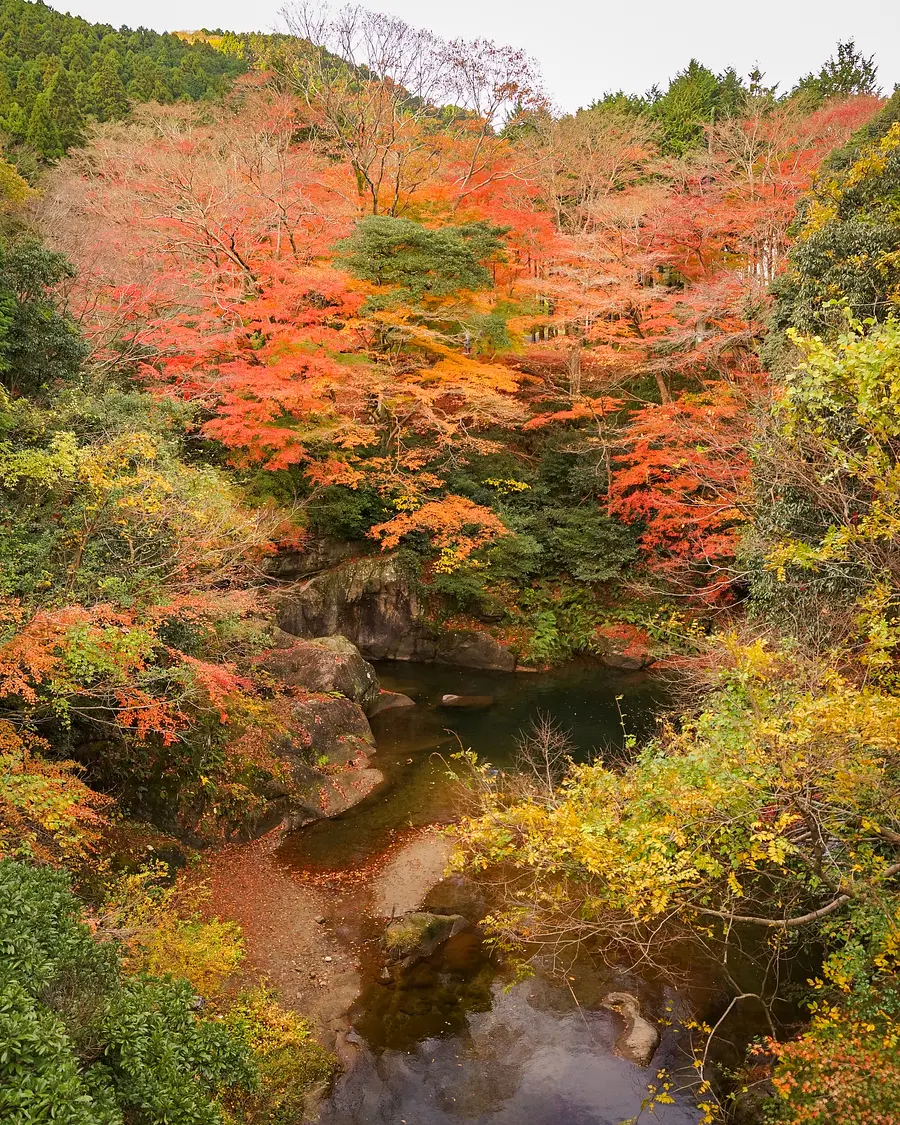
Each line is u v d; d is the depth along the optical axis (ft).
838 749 19.84
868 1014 22.15
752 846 20.51
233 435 52.60
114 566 33.68
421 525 71.31
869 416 18.85
